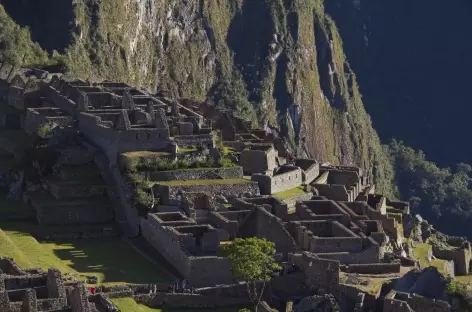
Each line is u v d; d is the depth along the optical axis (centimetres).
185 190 13575
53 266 11744
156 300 11294
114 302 10750
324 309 11269
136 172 13938
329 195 14900
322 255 12069
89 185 14225
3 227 13500
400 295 11369
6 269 11125
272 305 11469
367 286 11575
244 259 11412
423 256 14112
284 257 12206
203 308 11419
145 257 12600
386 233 13425
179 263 12081
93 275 11675
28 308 9544
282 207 13175
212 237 12194
